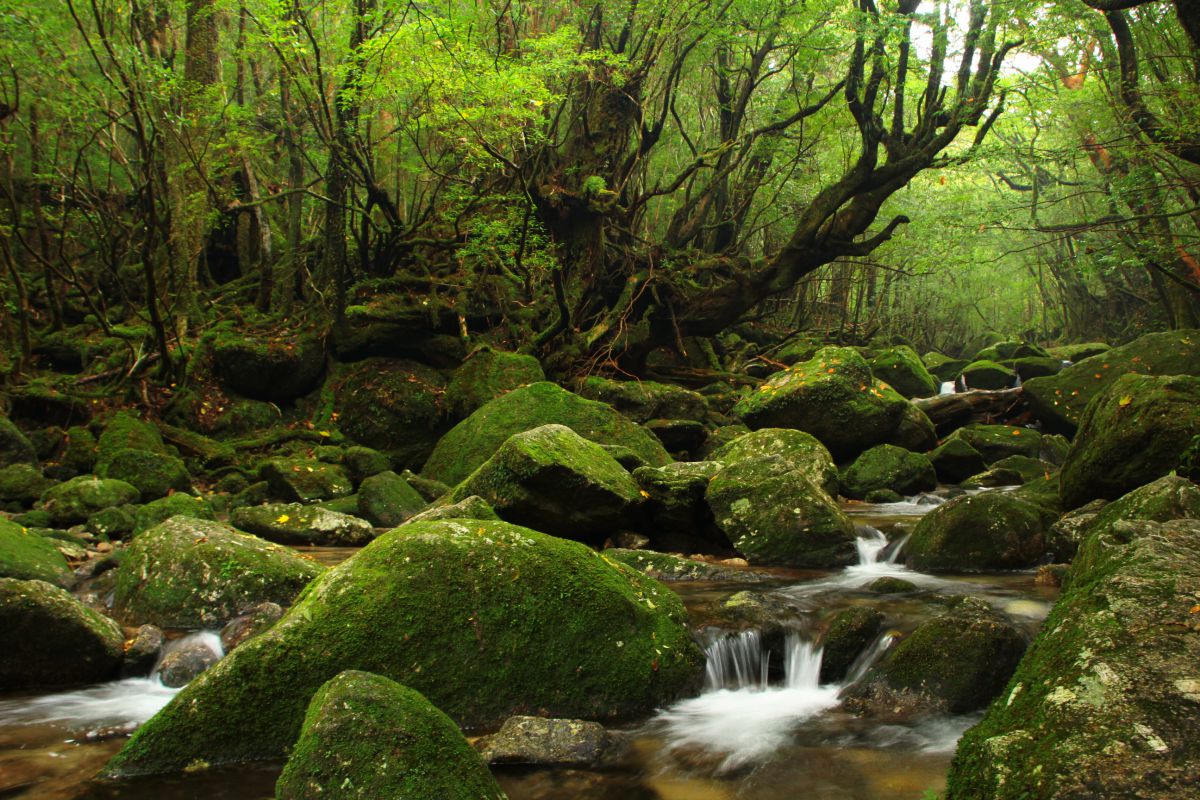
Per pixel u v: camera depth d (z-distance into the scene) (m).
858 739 4.12
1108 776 2.32
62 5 14.99
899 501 11.93
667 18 16.27
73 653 4.91
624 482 8.59
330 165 15.60
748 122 22.58
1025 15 14.93
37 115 16.70
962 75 15.73
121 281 16.39
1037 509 7.70
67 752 4.00
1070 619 3.12
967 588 6.38
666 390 16.28
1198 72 13.65
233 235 20.47
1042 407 16.28
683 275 18.06
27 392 13.30
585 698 4.40
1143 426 7.42
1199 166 15.80
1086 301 34.06
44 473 11.76
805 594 6.38
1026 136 25.55
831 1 16.55
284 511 9.11
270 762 3.85
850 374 14.65
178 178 15.48
